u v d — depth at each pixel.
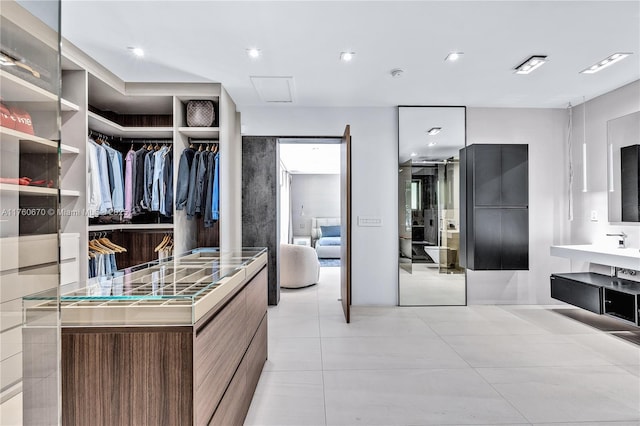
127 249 4.16
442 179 4.45
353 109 4.45
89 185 3.12
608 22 2.46
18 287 0.65
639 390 2.32
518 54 2.97
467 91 3.90
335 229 10.52
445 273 4.46
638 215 3.56
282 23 2.47
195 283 1.49
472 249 4.13
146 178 3.73
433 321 3.80
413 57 3.03
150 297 1.22
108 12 2.31
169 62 3.12
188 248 4.02
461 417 2.02
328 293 5.14
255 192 4.50
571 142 4.47
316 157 8.21
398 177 4.45
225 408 1.59
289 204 10.53
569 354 2.91
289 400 2.21
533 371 2.60
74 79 2.99
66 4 2.21
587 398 2.22
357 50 2.90
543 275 4.48
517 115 4.48
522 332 3.44
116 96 3.63
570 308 4.30
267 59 3.07
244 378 1.98
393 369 2.63
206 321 1.36
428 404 2.16
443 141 4.44
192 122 3.74
